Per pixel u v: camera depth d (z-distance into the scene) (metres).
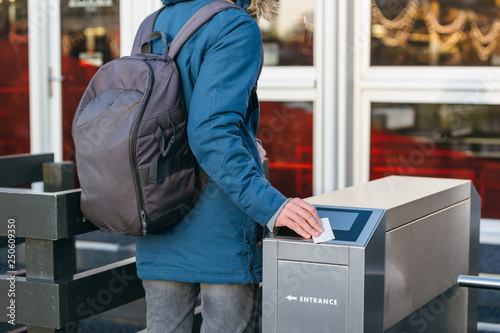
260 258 1.72
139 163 1.58
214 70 1.59
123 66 1.66
